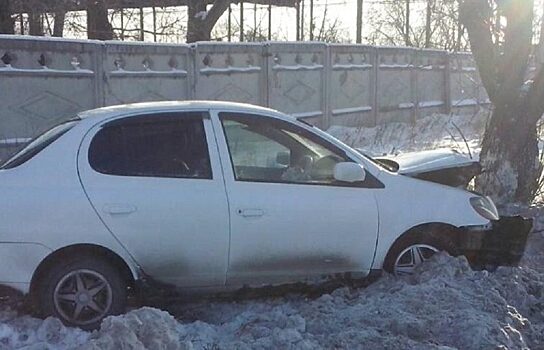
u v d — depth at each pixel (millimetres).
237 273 5172
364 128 17688
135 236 4875
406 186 5598
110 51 12578
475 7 8555
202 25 19484
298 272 5324
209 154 5152
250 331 4613
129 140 5055
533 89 8422
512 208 7988
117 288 4906
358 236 5398
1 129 11266
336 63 17719
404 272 5621
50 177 4812
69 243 4758
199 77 14047
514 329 4637
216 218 5031
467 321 4559
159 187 4969
